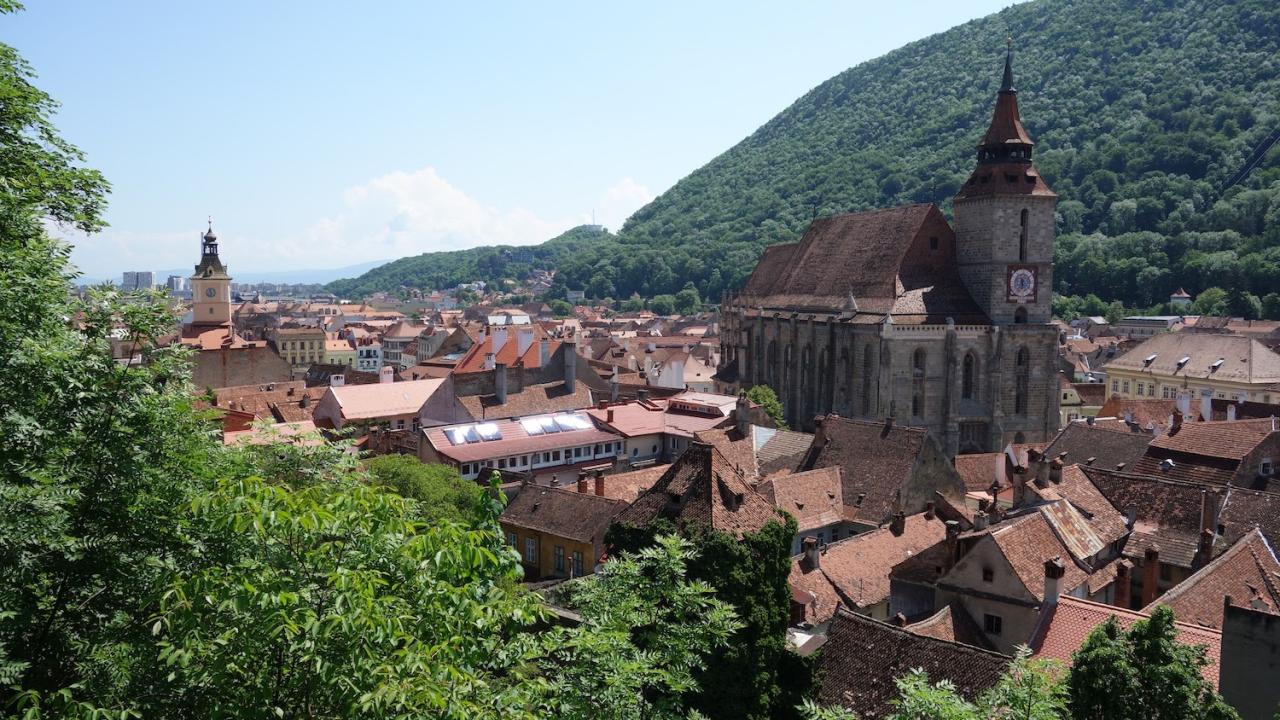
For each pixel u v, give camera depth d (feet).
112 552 102.53
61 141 148.56
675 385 652.07
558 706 100.17
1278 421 303.27
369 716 78.79
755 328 568.82
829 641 178.09
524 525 276.41
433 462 357.82
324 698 83.25
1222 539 219.82
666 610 115.65
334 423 432.25
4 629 90.99
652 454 415.03
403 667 79.56
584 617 114.01
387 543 89.35
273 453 171.83
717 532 168.45
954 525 212.64
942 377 459.32
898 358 453.17
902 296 466.70
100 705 86.99
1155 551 211.61
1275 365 595.06
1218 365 613.52
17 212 127.44
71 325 124.98
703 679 155.53
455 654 89.45
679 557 120.47
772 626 165.37
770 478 297.33
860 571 236.22
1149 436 322.75
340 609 78.79
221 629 82.38
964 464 349.00
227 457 132.26
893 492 295.07
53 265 123.24
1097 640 122.52
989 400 464.65
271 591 79.56
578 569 261.44
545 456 379.14
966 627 186.80
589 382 537.24
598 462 393.50
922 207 492.13
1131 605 219.82
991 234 467.93
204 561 101.40
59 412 105.91
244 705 80.43
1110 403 459.73
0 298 107.76
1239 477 276.00
